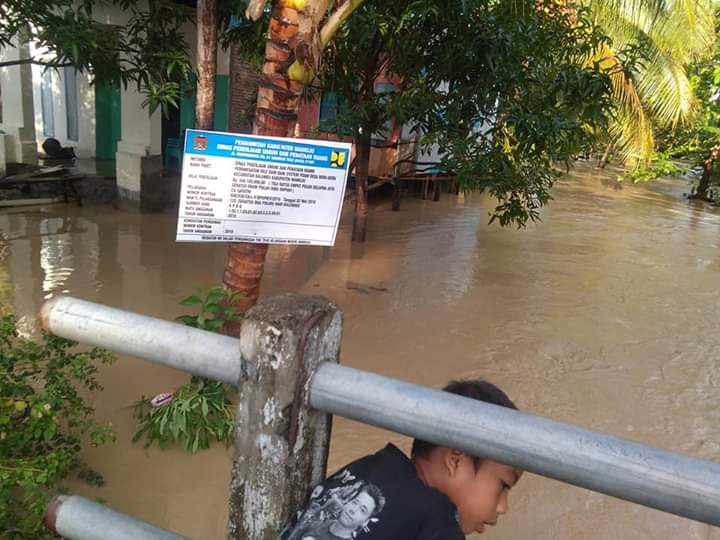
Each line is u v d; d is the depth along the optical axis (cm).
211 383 361
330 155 264
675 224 1272
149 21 682
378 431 387
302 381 110
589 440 93
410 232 970
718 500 86
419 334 555
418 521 117
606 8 1074
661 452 91
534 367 510
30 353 295
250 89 1039
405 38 619
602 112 638
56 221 818
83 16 643
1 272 611
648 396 475
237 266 375
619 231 1134
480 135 625
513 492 342
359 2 338
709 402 473
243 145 255
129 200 941
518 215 694
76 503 136
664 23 1133
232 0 586
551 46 665
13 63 672
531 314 635
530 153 614
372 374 108
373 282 691
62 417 313
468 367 499
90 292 580
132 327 122
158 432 349
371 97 719
